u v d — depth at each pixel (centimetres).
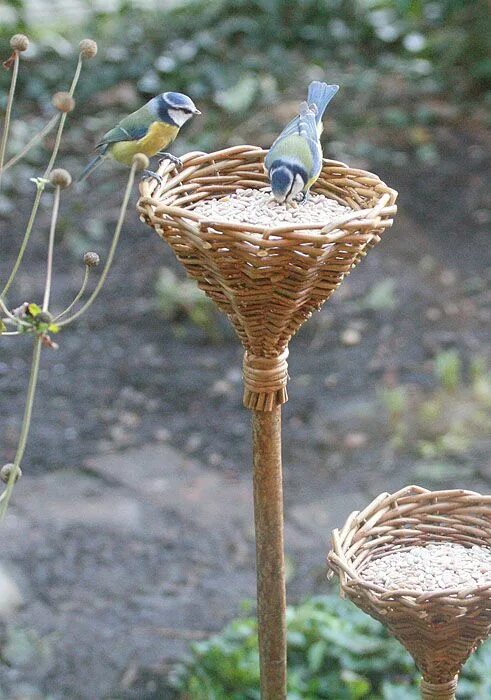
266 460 397
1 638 741
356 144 1470
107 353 1124
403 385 1045
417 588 381
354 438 980
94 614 771
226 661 659
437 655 374
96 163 511
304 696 623
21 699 684
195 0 1748
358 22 1720
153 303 1196
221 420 1027
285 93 1568
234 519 888
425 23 1695
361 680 627
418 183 1392
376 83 1616
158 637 745
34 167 1436
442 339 1109
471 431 968
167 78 1593
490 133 1504
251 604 762
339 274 364
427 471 920
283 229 337
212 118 1503
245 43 1683
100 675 707
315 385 1059
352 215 347
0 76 1590
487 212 1332
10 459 962
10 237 1301
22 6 1700
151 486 933
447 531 421
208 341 1142
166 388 1072
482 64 1580
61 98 342
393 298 1175
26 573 811
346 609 684
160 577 816
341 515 877
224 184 423
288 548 837
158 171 402
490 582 379
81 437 1002
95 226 1315
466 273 1223
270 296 359
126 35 1692
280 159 389
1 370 1098
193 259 367
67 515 886
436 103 1572
